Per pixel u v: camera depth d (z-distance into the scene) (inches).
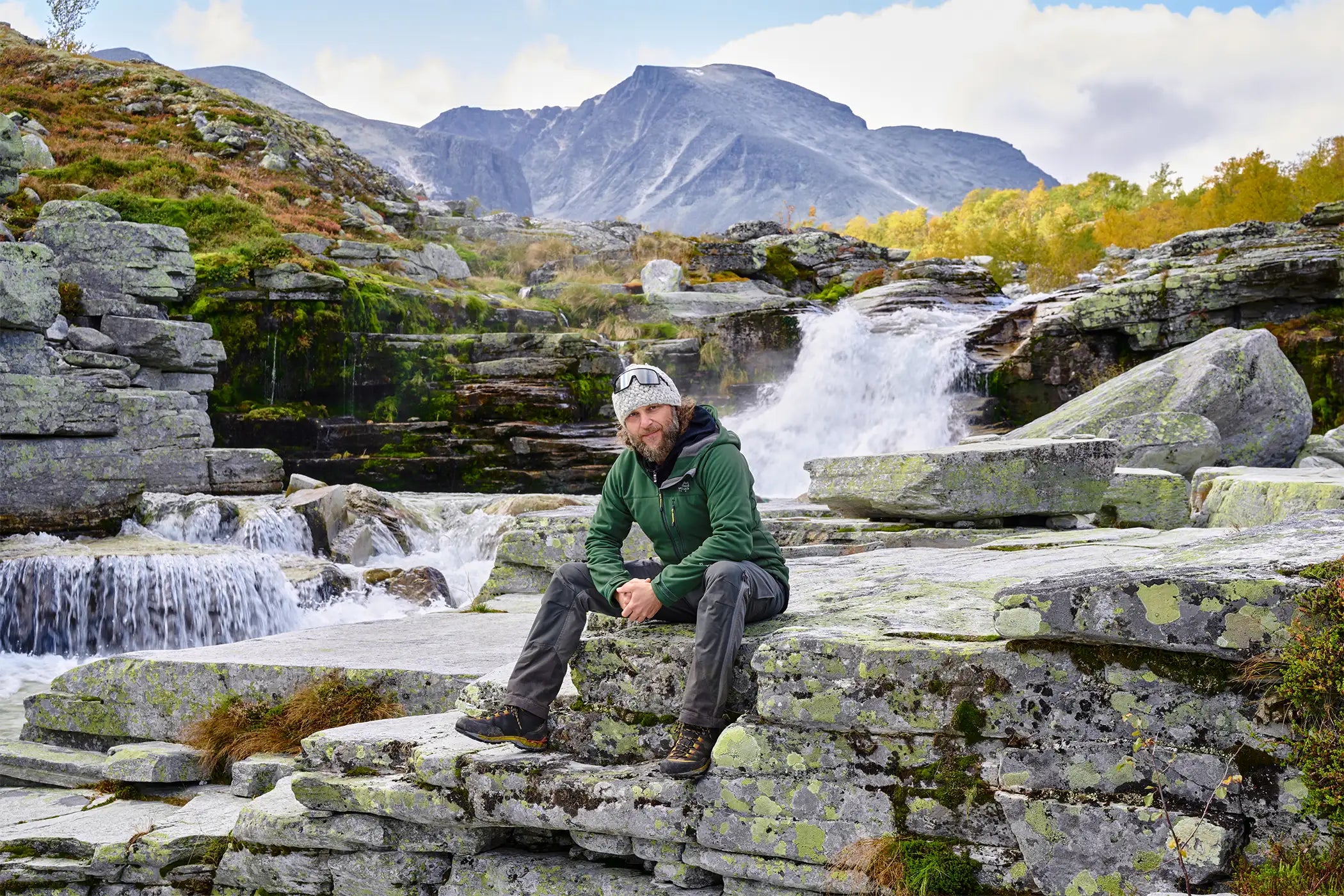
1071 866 112.4
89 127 1250.0
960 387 900.0
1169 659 112.0
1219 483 320.8
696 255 1402.6
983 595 161.2
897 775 125.4
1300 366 735.7
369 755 158.6
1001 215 3152.1
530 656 148.9
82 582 437.4
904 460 287.0
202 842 170.4
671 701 143.0
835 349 958.4
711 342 1043.9
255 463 674.8
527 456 828.6
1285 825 105.6
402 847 153.5
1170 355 503.5
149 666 226.4
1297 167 1499.8
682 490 143.3
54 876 172.9
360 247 1119.6
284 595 469.1
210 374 694.5
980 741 121.9
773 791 130.1
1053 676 117.6
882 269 1333.7
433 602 487.2
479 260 1391.5
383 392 887.1
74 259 634.2
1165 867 107.8
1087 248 1497.3
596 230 1697.8
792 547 298.7
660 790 135.0
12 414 522.6
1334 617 102.0
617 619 155.7
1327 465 473.7
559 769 142.9
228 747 207.9
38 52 1459.2
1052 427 486.6
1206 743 110.0
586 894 141.8
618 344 1042.7
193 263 682.8
